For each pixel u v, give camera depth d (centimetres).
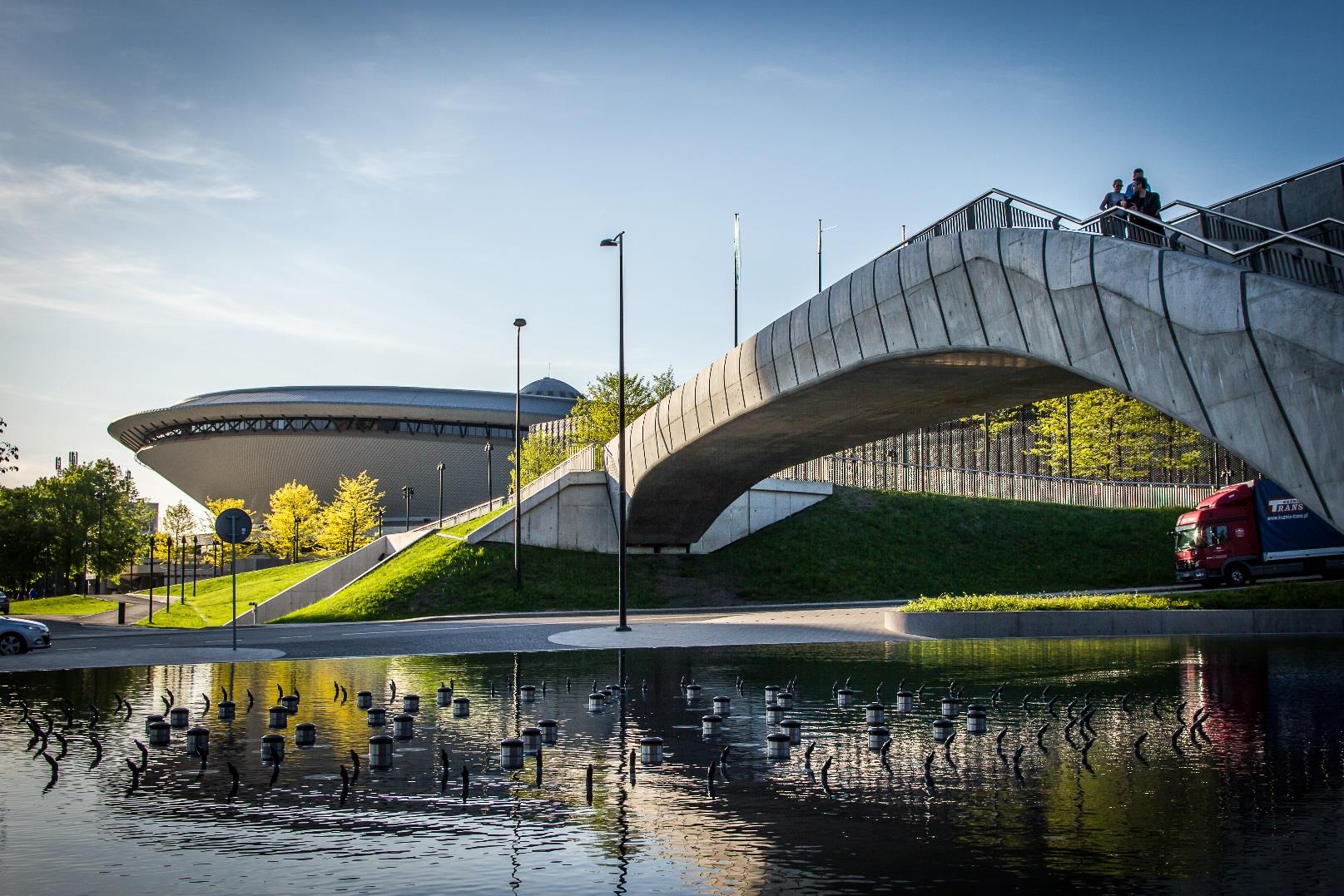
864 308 2761
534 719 1541
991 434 7338
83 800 1026
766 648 2792
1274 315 1494
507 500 6228
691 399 4066
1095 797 1019
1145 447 6091
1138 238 1867
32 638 2805
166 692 1883
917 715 1546
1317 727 1429
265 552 10750
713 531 5641
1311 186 1584
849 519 5769
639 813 962
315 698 1791
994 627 3158
